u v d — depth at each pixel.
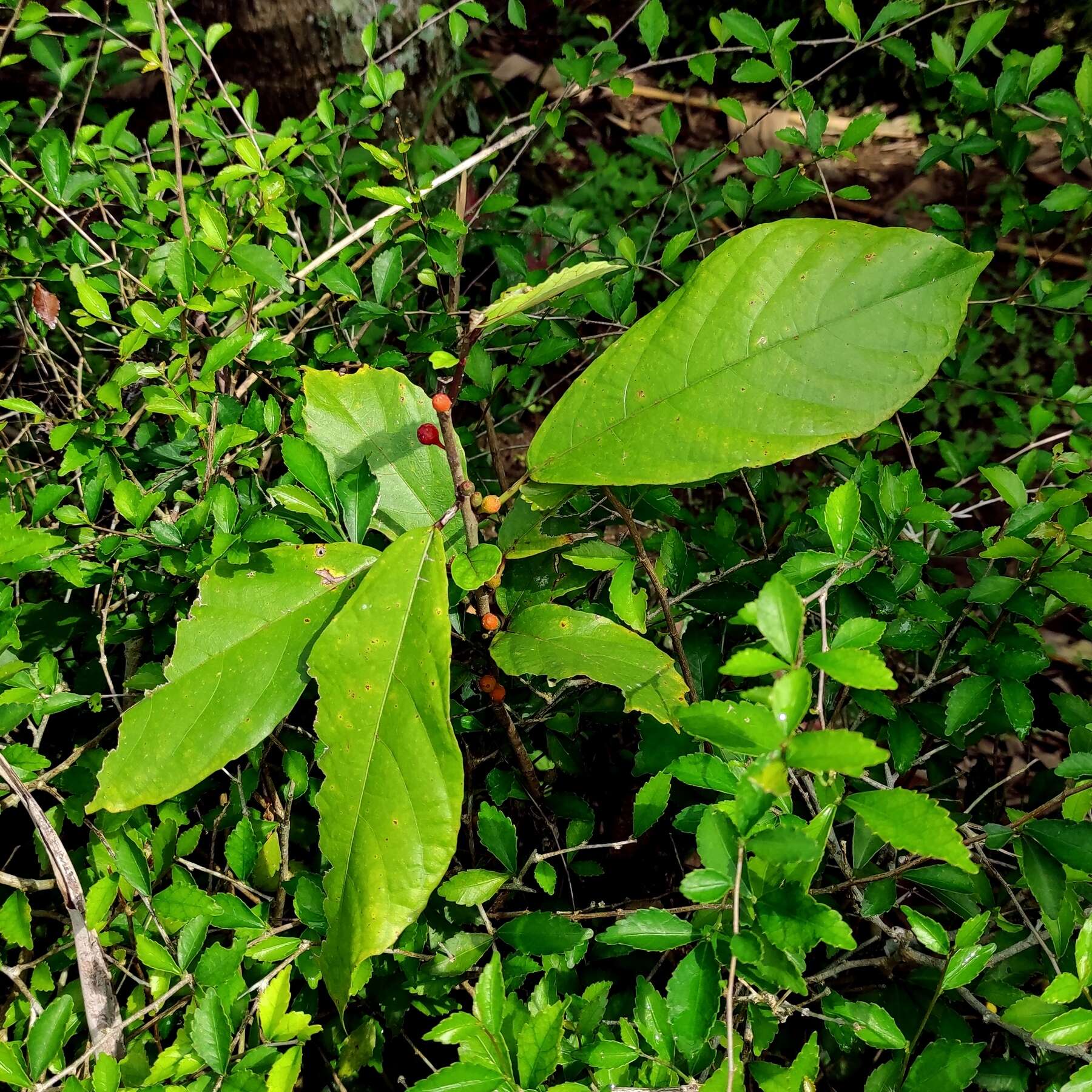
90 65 1.16
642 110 1.47
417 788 0.46
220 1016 0.49
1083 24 1.20
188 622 0.50
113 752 0.49
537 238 1.22
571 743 0.69
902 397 0.48
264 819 0.65
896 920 0.69
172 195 0.89
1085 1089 0.45
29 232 0.76
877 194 1.31
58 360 0.89
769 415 0.49
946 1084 0.49
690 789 0.67
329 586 0.51
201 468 0.67
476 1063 0.45
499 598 0.56
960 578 0.94
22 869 0.73
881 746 0.67
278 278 0.60
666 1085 0.48
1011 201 0.76
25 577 0.76
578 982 0.60
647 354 0.51
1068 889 0.54
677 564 0.64
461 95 1.33
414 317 0.88
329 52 1.12
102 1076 0.47
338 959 0.46
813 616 0.63
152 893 0.58
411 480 0.55
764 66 0.74
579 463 0.51
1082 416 0.73
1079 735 0.56
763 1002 0.50
